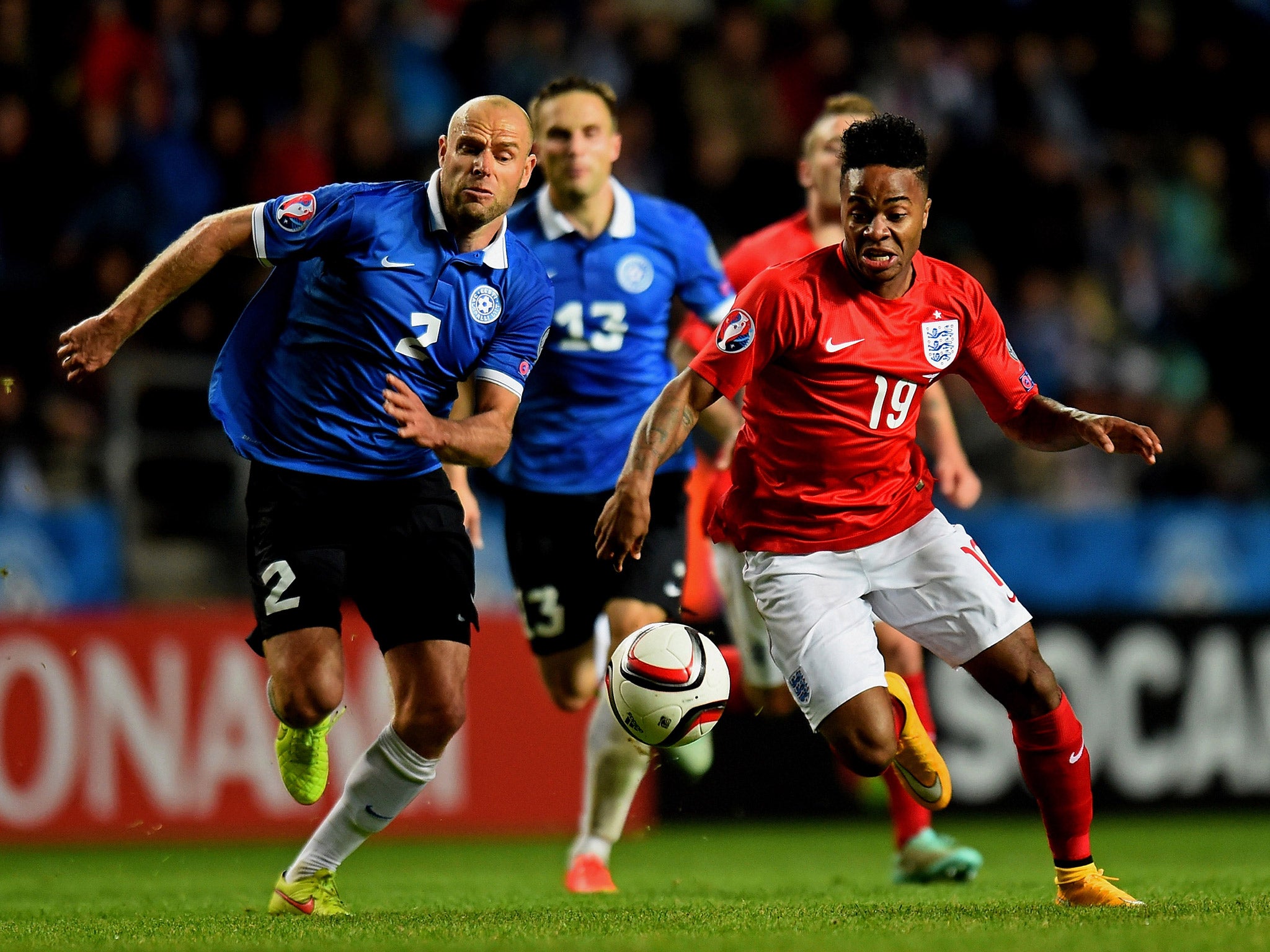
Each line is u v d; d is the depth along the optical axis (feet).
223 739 105.91
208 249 51.75
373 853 98.99
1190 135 197.67
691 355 75.20
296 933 47.42
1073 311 170.09
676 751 74.08
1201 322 177.99
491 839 108.88
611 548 51.55
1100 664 118.73
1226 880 70.38
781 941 42.42
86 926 51.85
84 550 119.96
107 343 51.44
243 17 152.25
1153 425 161.38
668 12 188.55
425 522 54.95
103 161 133.90
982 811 115.65
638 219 71.92
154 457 127.13
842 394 52.95
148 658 105.19
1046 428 54.34
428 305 53.57
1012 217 172.76
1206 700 121.39
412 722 53.62
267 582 53.21
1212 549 144.56
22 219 131.85
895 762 58.80
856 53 184.24
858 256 51.37
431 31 168.66
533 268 55.57
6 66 135.23
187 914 57.67
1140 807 118.83
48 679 103.30
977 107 183.93
